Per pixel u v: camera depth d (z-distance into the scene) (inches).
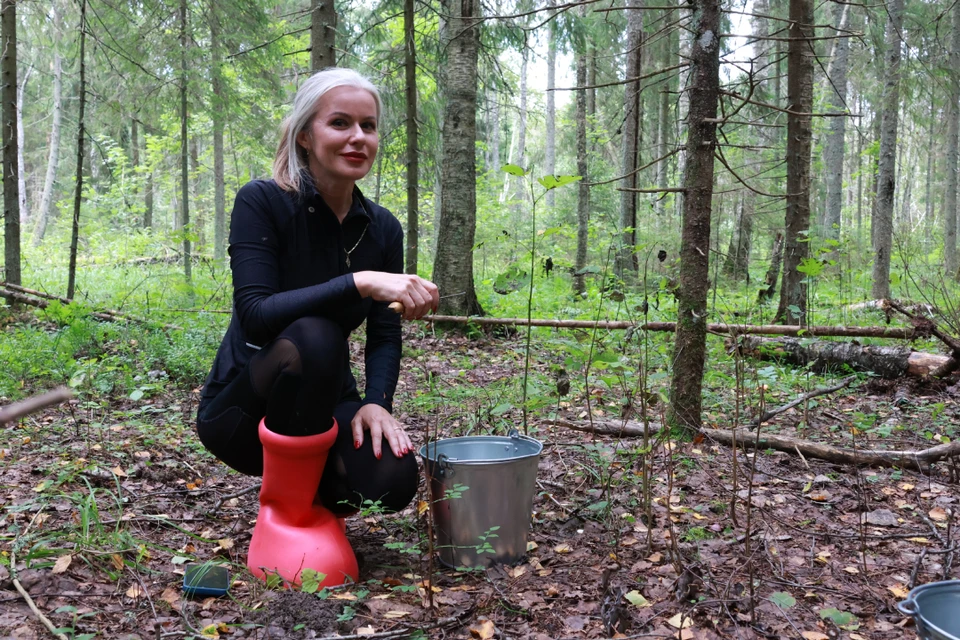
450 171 309.6
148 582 84.4
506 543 90.0
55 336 224.1
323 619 73.7
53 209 1042.7
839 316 313.0
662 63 499.5
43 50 677.3
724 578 87.9
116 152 726.5
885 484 124.5
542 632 74.7
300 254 88.3
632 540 99.1
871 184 629.9
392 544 88.7
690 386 143.5
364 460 87.3
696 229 140.7
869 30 391.9
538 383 183.9
